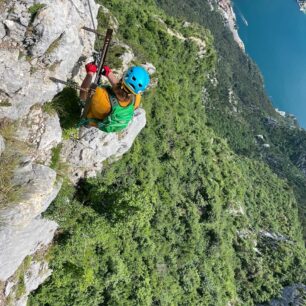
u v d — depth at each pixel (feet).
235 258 231.30
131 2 195.52
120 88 26.30
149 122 150.71
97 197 69.15
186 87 235.20
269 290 235.61
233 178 241.76
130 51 72.90
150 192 125.70
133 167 118.83
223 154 245.86
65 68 37.76
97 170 69.46
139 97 27.96
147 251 116.98
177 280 150.71
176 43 217.36
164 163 163.73
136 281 111.55
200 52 248.93
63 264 67.21
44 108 39.19
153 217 143.02
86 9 40.52
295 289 242.99
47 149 42.55
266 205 329.31
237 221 241.35
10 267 44.98
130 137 61.77
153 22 197.47
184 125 194.59
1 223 35.42
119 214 73.10
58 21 33.47
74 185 65.10
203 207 189.47
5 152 35.12
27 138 38.55
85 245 70.49
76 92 41.06
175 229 155.33
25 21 31.89
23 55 33.68
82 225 66.74
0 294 48.16
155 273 126.11
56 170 47.19
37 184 36.52
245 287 227.61
